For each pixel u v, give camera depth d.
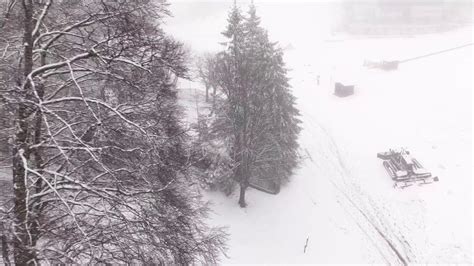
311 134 38.03
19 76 7.53
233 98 22.14
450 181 28.00
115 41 8.13
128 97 9.04
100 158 8.16
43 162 8.47
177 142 9.83
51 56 8.87
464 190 26.72
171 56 8.41
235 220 23.09
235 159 23.73
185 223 9.27
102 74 8.02
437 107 41.41
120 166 8.95
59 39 8.52
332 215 25.00
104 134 8.09
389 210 25.64
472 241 21.89
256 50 22.22
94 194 8.20
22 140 7.39
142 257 8.19
